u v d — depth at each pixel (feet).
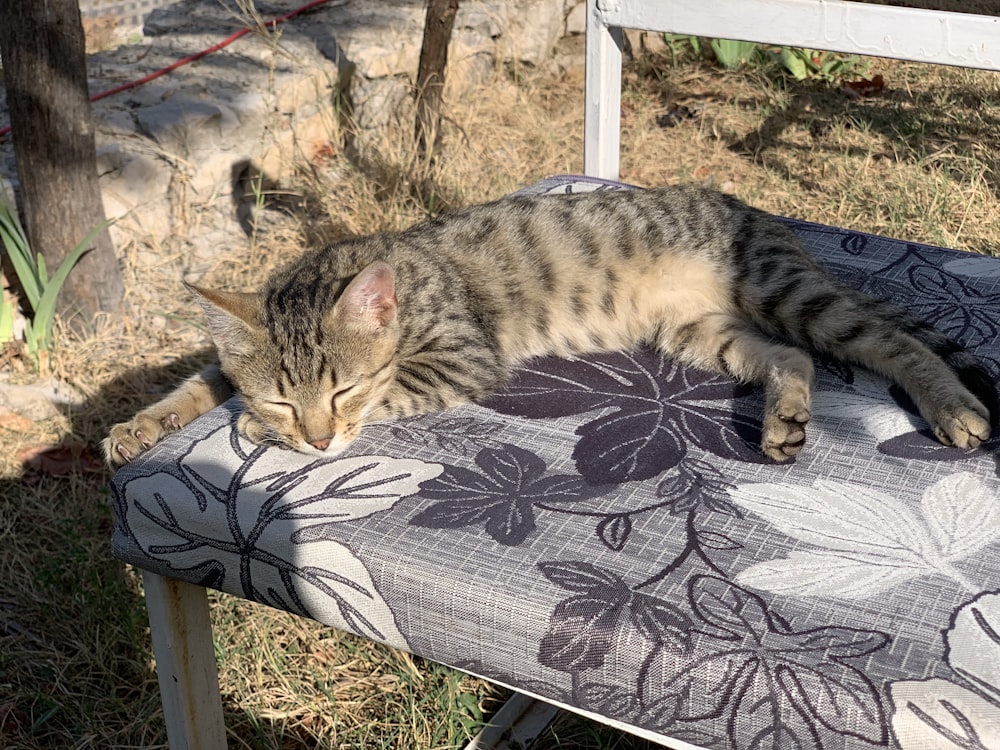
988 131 4.78
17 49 3.13
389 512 1.64
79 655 2.44
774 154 4.75
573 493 1.67
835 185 4.41
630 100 5.36
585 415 1.91
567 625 1.43
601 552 1.53
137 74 4.42
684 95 5.40
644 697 1.40
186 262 3.88
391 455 1.81
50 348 3.38
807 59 5.33
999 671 1.31
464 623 1.51
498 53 5.41
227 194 4.16
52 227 3.36
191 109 4.08
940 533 1.56
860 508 1.62
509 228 2.39
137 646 2.43
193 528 1.68
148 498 1.71
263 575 1.66
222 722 1.98
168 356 3.46
